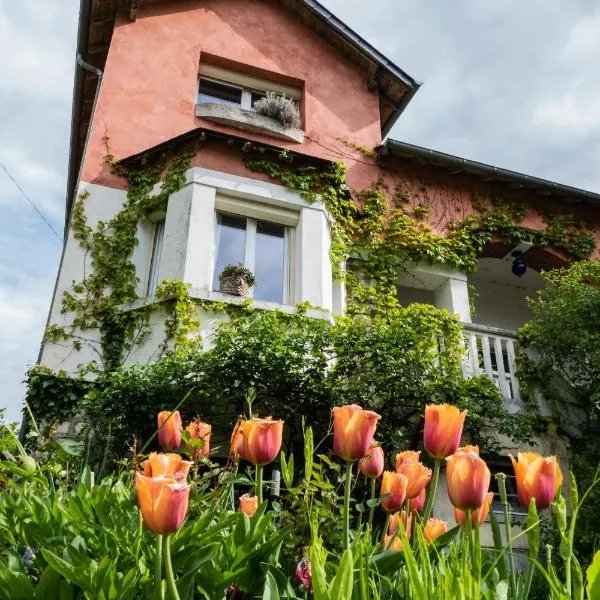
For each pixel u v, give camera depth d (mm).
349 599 1079
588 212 11227
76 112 10977
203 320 7320
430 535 1886
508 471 7301
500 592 1257
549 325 7730
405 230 9734
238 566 1479
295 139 10227
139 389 6316
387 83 11727
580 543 5465
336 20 11539
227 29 10969
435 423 1689
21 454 2125
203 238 7859
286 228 8781
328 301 8320
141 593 1343
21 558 1578
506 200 10758
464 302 9539
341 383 6691
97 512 1678
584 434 7594
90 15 10070
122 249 8273
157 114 9508
